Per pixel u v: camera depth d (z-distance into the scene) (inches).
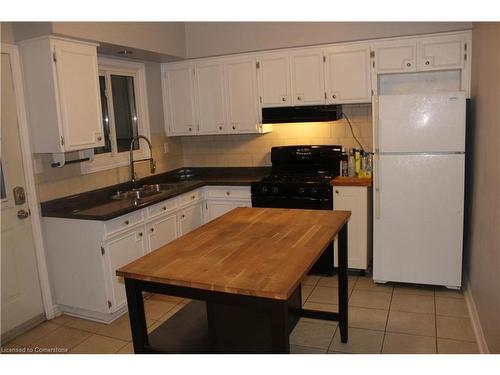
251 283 65.2
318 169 171.3
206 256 78.5
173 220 154.9
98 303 127.4
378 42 150.1
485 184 108.5
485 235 106.3
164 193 151.3
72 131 125.0
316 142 175.3
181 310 97.6
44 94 121.2
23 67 122.3
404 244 140.0
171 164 192.1
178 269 72.5
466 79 142.1
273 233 91.1
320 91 160.1
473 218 128.5
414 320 121.2
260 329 83.5
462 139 129.3
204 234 92.5
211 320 85.1
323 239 85.7
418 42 145.6
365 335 114.2
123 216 129.4
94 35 128.5
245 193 168.4
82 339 119.9
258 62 167.0
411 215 137.6
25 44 120.9
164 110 185.9
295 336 115.5
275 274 68.4
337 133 171.6
